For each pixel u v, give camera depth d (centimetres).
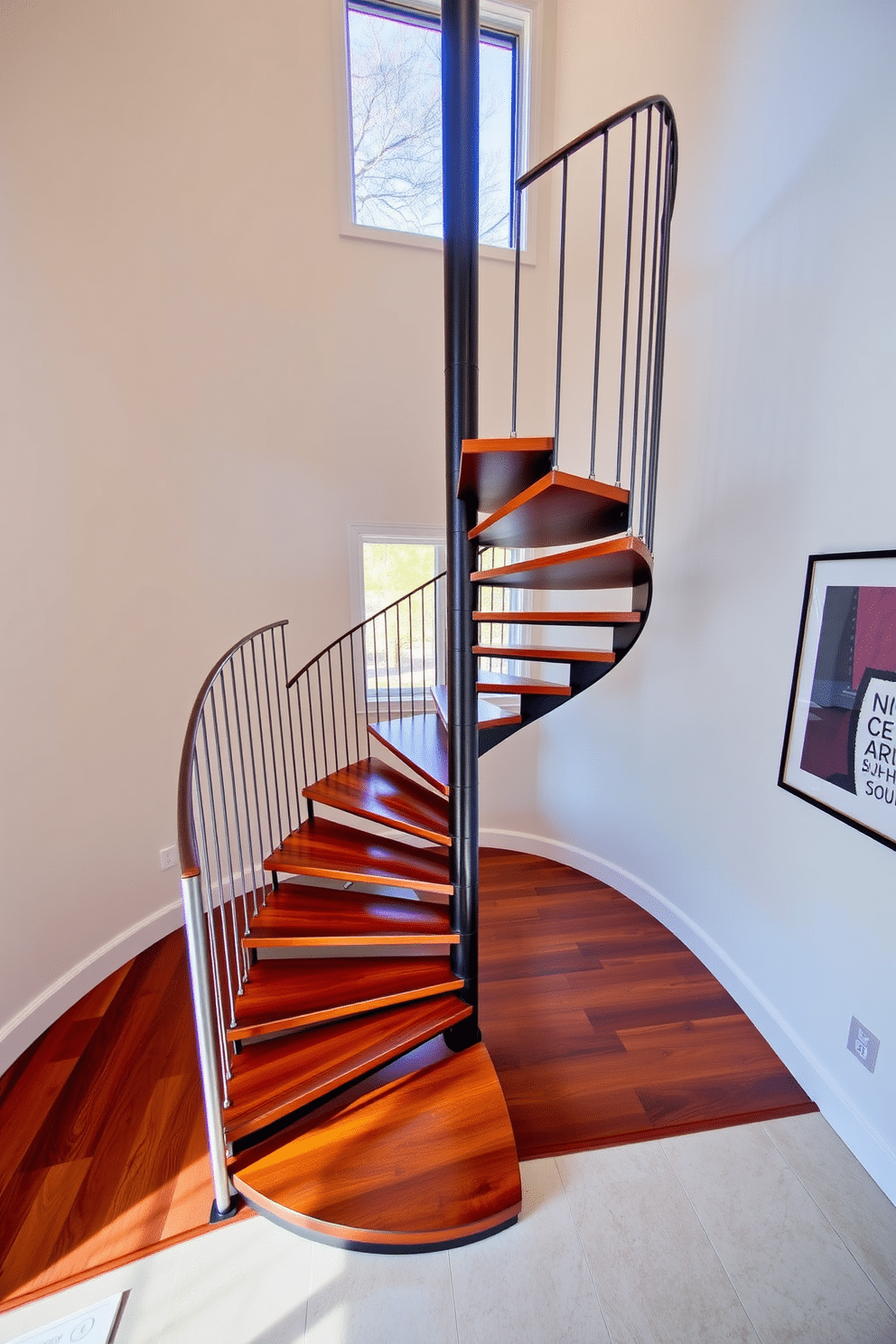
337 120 259
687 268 213
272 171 251
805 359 166
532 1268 132
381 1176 141
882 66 136
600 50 254
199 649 261
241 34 238
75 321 211
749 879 201
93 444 219
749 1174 152
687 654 227
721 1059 188
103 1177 153
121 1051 193
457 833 174
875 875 148
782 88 166
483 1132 152
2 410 190
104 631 227
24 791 198
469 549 166
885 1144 148
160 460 240
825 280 157
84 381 215
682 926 244
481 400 299
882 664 142
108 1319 124
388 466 293
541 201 295
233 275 249
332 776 247
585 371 279
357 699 309
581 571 150
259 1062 157
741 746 202
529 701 188
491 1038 196
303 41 248
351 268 272
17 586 196
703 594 216
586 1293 127
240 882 289
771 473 181
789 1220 141
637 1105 172
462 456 128
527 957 238
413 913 194
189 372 243
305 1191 137
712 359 204
